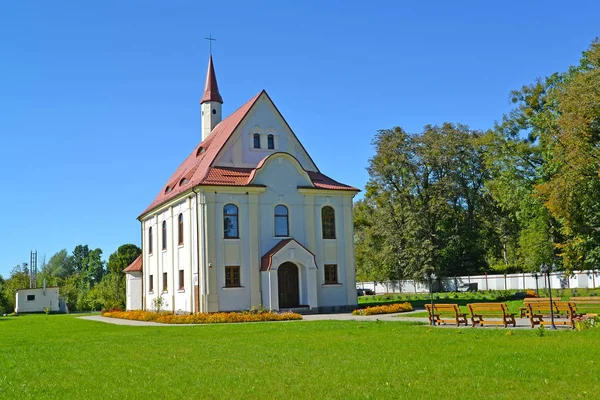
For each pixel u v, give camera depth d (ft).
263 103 149.48
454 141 216.54
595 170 125.29
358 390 38.58
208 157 148.56
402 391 37.86
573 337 61.77
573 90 127.54
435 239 219.82
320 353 57.00
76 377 47.93
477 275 228.63
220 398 37.83
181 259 145.79
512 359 48.32
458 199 223.10
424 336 68.85
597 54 127.95
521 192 183.93
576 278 196.44
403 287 252.83
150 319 130.93
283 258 135.13
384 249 221.87
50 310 292.61
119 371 50.19
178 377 45.91
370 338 69.00
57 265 568.00
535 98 182.29
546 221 182.60
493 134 193.47
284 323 102.42
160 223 163.84
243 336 79.10
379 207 235.20
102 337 86.28
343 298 144.66
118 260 369.91
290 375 44.91
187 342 73.15
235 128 144.87
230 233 135.74
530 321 79.66
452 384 39.52
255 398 37.47
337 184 151.12
